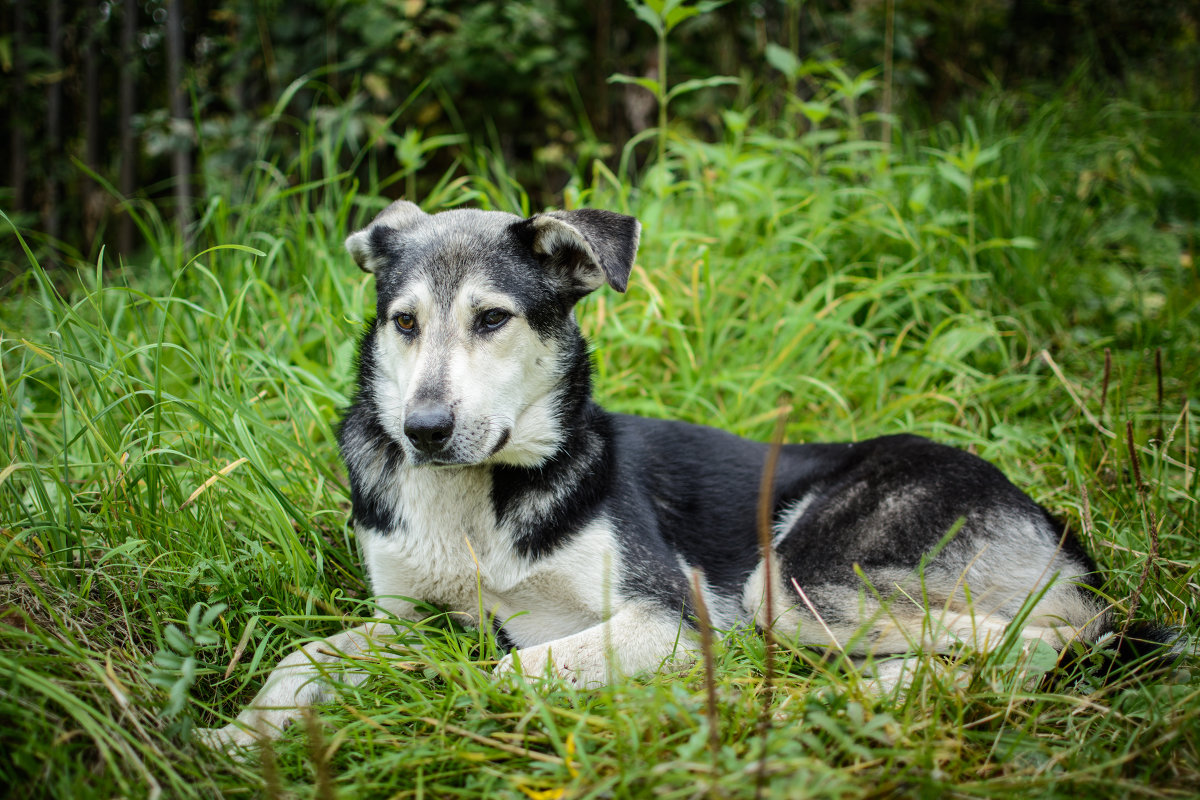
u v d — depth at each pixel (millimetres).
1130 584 2652
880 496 2842
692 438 3182
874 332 4301
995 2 7797
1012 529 2684
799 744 1769
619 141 6926
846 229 4668
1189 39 7957
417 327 2559
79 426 3176
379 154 6414
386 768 1854
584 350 2812
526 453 2598
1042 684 2270
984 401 3938
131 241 6391
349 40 6195
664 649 2424
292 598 2611
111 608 2410
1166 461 3230
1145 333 4320
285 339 3885
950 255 4516
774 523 3027
